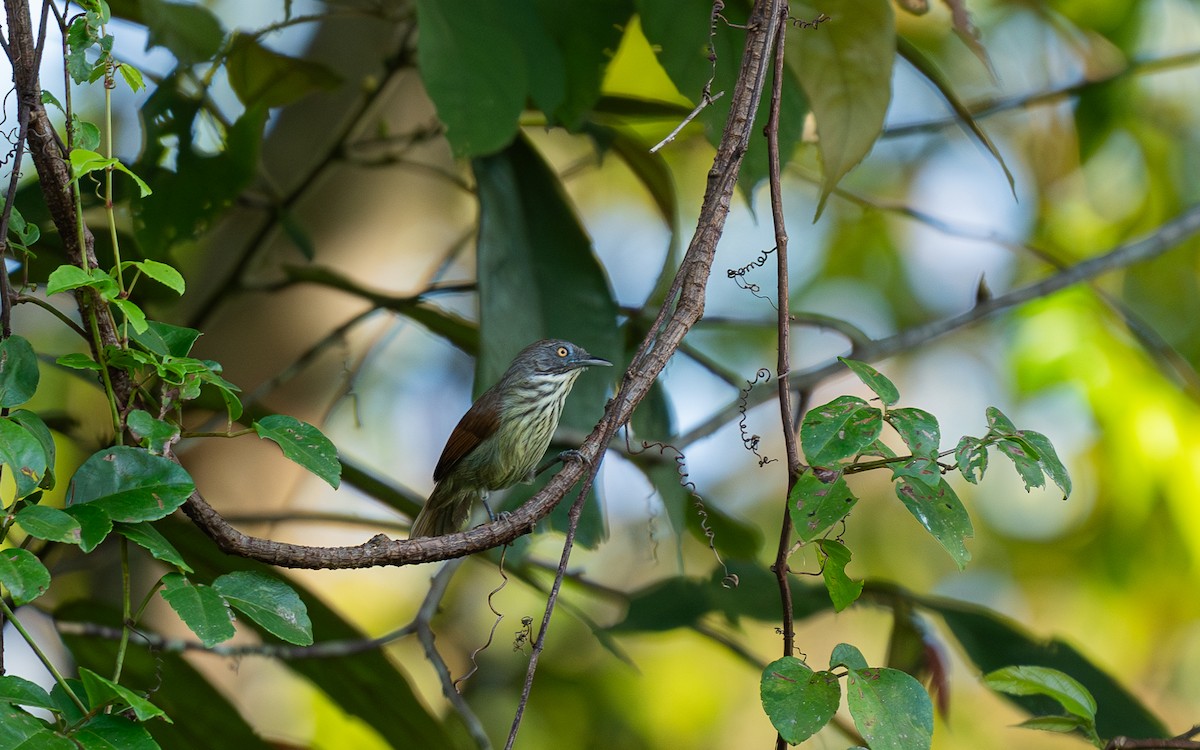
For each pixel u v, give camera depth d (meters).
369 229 11.90
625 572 16.69
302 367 9.69
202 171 9.09
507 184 9.27
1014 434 5.29
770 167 6.11
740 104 6.33
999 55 17.72
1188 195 17.11
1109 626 18.14
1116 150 17.12
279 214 9.70
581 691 16.12
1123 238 17.56
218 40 8.91
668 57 8.17
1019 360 17.09
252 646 8.59
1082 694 6.62
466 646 15.84
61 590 10.67
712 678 17.88
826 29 7.64
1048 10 15.91
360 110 9.67
